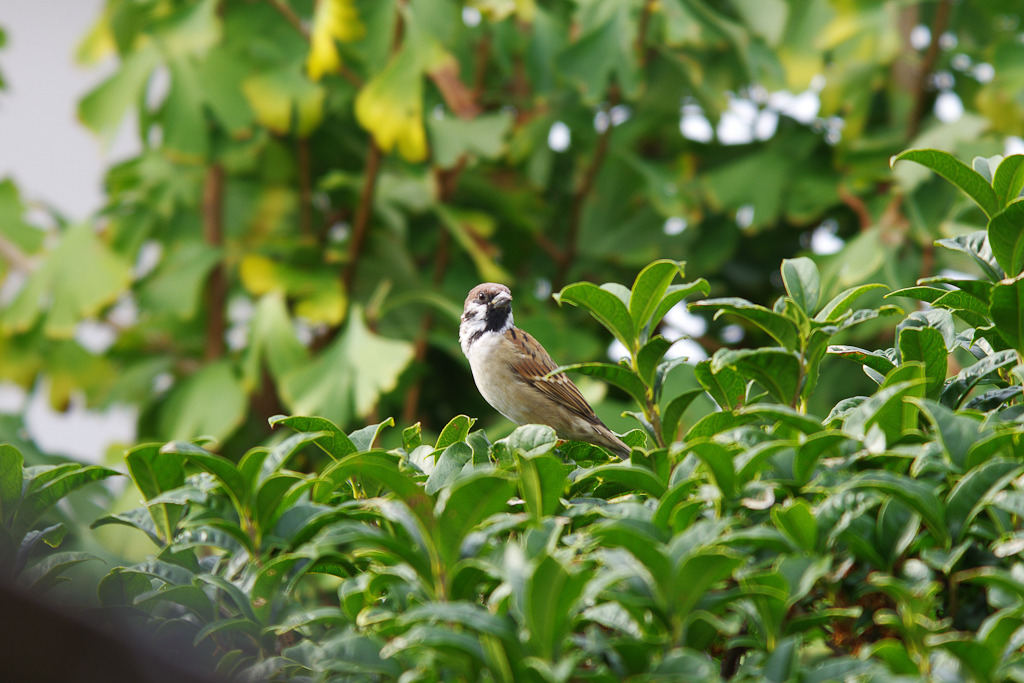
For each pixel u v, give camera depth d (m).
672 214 12.57
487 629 2.44
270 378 13.77
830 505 2.98
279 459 3.40
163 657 2.53
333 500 3.96
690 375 12.04
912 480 2.92
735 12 13.23
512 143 13.12
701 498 3.12
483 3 11.59
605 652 2.72
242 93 12.74
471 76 14.14
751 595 2.66
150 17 13.28
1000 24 13.98
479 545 2.95
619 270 14.00
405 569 3.00
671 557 2.73
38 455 12.73
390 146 11.66
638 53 12.43
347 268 13.02
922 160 3.72
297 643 3.51
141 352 14.40
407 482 3.00
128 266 13.17
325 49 11.67
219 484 3.59
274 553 3.50
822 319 3.88
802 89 12.66
